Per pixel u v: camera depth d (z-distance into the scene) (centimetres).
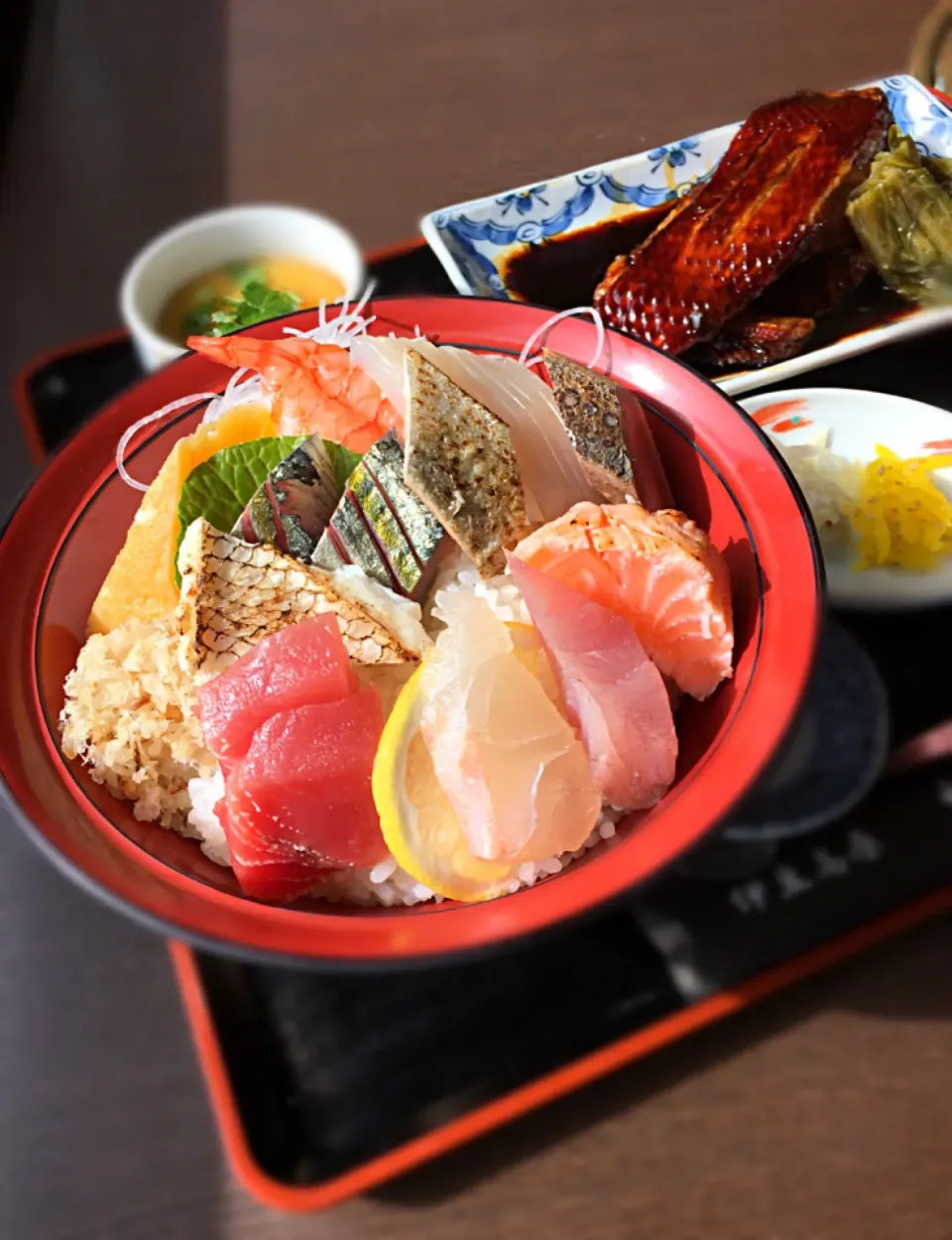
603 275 56
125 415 43
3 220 67
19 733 38
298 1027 39
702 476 41
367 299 45
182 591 39
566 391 40
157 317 54
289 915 35
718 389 41
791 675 37
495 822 36
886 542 46
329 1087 38
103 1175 38
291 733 37
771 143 54
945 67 64
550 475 41
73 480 42
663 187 60
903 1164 37
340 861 37
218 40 77
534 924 34
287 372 43
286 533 41
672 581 38
